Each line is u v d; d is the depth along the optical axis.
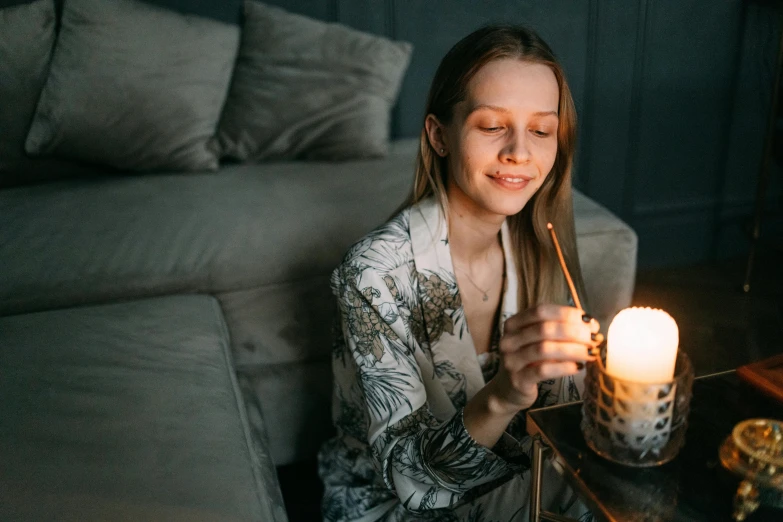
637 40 2.37
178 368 1.10
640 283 2.41
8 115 1.87
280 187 1.80
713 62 2.43
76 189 1.84
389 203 1.69
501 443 0.91
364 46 2.04
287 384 1.49
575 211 1.67
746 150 2.55
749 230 2.58
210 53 1.95
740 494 0.67
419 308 1.00
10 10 1.89
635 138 2.47
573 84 2.39
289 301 1.47
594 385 0.71
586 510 0.95
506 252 1.06
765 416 0.81
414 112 2.35
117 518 0.78
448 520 1.00
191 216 1.62
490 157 0.90
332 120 2.01
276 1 2.14
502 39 0.89
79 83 1.85
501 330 1.08
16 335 1.17
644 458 0.71
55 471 0.85
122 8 1.90
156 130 1.89
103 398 1.00
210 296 1.40
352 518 1.10
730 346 1.96
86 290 1.38
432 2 2.24
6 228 1.59
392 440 0.91
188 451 0.91
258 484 0.89
